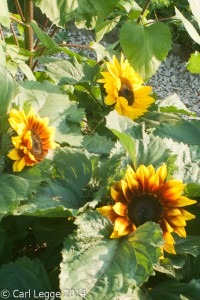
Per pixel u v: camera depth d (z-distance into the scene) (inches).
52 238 53.0
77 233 49.3
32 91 58.7
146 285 53.0
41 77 69.7
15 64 61.2
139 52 60.5
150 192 51.8
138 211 51.5
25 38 67.4
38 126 53.7
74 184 53.4
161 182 51.9
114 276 47.8
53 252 53.2
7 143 52.9
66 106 59.2
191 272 54.2
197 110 124.3
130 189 51.4
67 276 47.0
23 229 53.4
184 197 51.8
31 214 49.4
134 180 51.3
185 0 140.7
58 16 58.8
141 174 51.5
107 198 52.9
